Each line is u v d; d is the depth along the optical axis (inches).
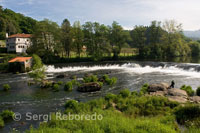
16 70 1749.5
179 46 3117.6
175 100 690.8
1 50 3233.3
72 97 880.9
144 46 3319.4
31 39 2586.1
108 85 1164.5
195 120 464.8
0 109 714.2
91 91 1002.1
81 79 1378.0
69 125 432.1
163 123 444.1
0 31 4468.5
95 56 2726.4
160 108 599.5
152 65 2096.5
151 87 944.9
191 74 1557.6
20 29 5226.4
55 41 2687.0
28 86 1139.9
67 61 2596.0
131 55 3253.0
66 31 2726.4
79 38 2815.0
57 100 831.1
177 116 506.3
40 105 758.5
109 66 2274.9
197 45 3572.8
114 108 634.2
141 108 606.9
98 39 2834.6
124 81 1299.2
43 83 1133.7
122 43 3174.2
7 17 4894.2
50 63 2440.9
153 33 3348.9
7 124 561.3
